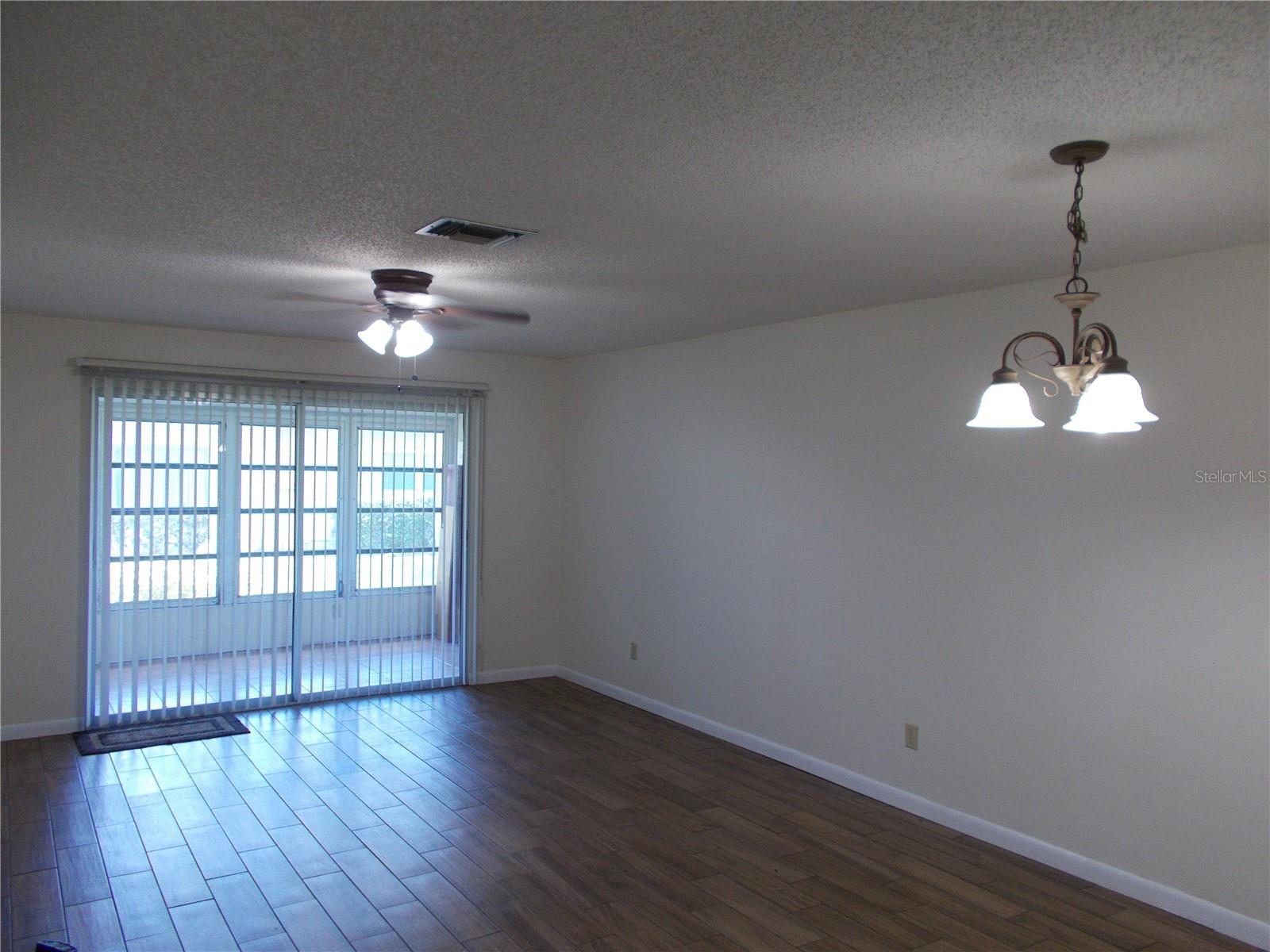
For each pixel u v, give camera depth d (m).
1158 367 3.33
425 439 6.30
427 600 6.38
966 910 3.28
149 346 5.36
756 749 5.07
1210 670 3.19
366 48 1.75
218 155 2.38
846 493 4.55
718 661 5.37
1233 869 3.12
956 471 4.03
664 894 3.37
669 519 5.78
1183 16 1.58
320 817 4.05
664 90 1.93
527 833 3.91
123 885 3.37
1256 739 3.07
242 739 5.15
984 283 3.80
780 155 2.30
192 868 3.52
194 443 5.51
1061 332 3.64
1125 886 3.40
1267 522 3.05
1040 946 3.04
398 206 2.81
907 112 2.02
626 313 4.67
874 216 2.82
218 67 1.85
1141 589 3.37
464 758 4.90
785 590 4.90
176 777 4.51
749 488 5.15
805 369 4.79
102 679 5.27
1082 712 3.55
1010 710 3.80
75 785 4.39
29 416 5.08
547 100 1.99
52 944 2.80
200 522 5.55
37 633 5.13
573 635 6.71
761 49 1.73
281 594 5.84
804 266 3.52
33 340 5.07
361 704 5.97
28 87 1.95
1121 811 3.43
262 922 3.12
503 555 6.66
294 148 2.31
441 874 3.50
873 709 4.39
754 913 3.24
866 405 4.45
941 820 4.05
